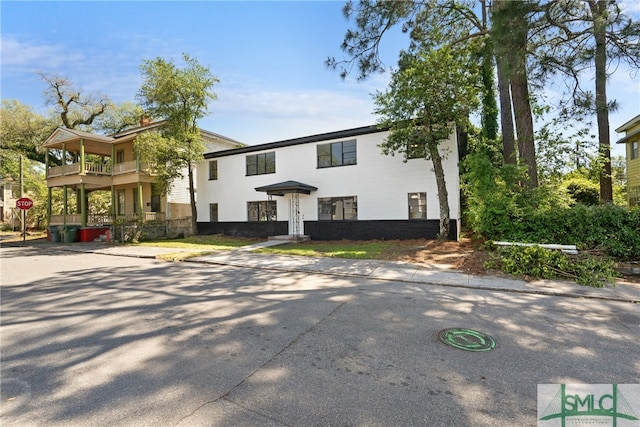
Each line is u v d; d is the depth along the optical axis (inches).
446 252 418.3
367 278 297.0
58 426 85.4
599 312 189.8
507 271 295.0
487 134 676.1
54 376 114.5
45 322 176.2
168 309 199.8
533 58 436.1
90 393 102.7
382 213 598.9
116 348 139.6
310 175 673.6
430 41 470.3
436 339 147.7
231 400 97.6
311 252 454.9
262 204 739.4
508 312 189.8
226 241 665.0
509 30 334.6
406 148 525.7
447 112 451.5
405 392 101.7
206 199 824.9
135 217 797.2
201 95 728.3
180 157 720.3
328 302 215.0
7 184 1370.6
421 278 287.1
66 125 1103.0
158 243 654.5
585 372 115.2
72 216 797.9
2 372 118.1
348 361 125.1
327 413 90.3
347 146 637.9
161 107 721.6
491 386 105.4
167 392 102.6
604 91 469.7
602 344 141.3
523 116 455.8
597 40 371.2
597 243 321.1
